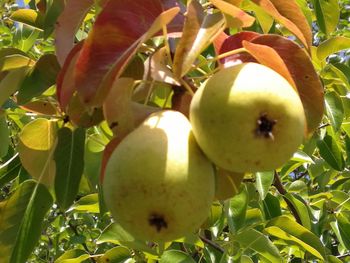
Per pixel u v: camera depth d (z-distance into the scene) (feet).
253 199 2.76
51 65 1.87
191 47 1.34
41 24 2.27
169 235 1.33
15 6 4.47
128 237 2.40
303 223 2.71
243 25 1.40
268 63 1.48
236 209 2.40
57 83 1.58
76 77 1.35
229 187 1.58
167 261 2.23
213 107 1.31
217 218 2.55
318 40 5.53
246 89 1.30
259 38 1.53
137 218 1.31
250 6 2.10
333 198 3.11
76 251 2.84
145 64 1.53
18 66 1.90
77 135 1.86
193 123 1.35
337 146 2.95
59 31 1.74
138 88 1.63
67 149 1.86
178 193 1.29
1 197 4.31
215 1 1.36
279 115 1.31
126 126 1.48
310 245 2.35
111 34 1.39
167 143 1.32
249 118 1.29
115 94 1.48
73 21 1.75
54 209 4.78
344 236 3.05
